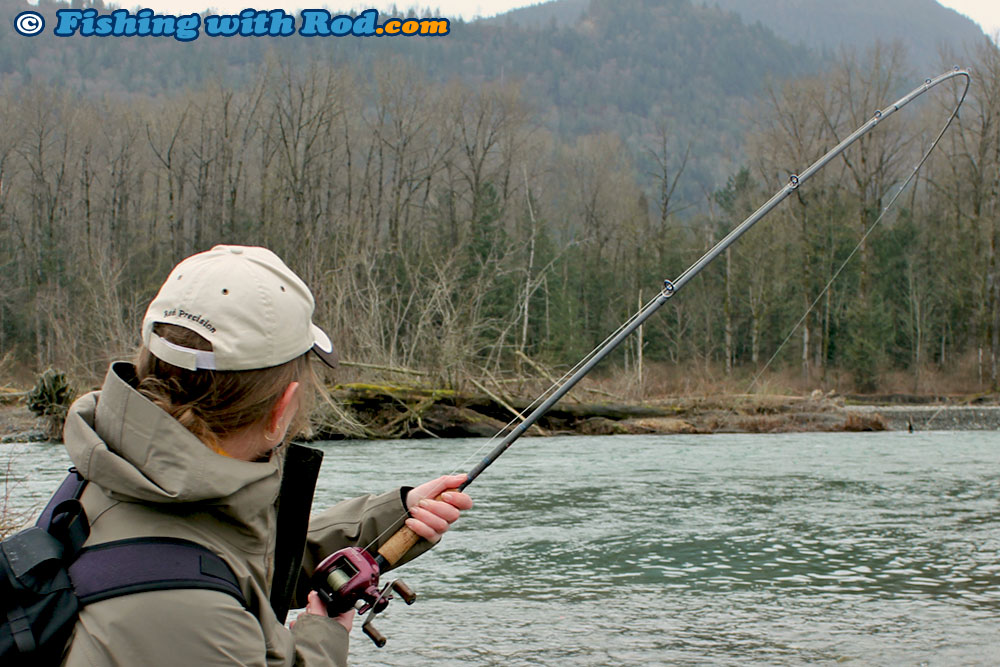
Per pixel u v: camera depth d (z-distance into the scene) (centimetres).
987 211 4922
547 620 501
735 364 4878
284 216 4503
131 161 5331
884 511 891
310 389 156
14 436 1645
